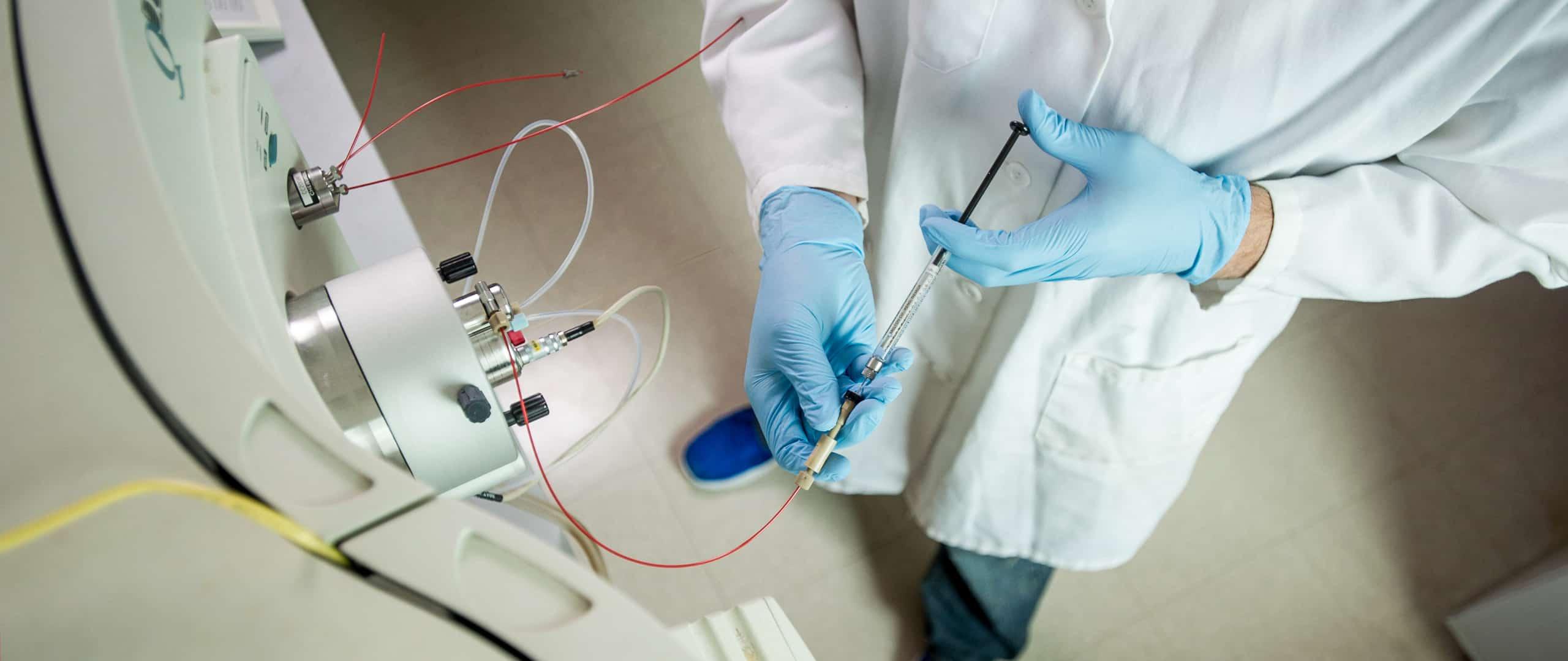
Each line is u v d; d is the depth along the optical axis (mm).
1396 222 839
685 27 2305
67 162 368
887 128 1150
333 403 551
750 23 1084
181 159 425
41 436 329
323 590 321
